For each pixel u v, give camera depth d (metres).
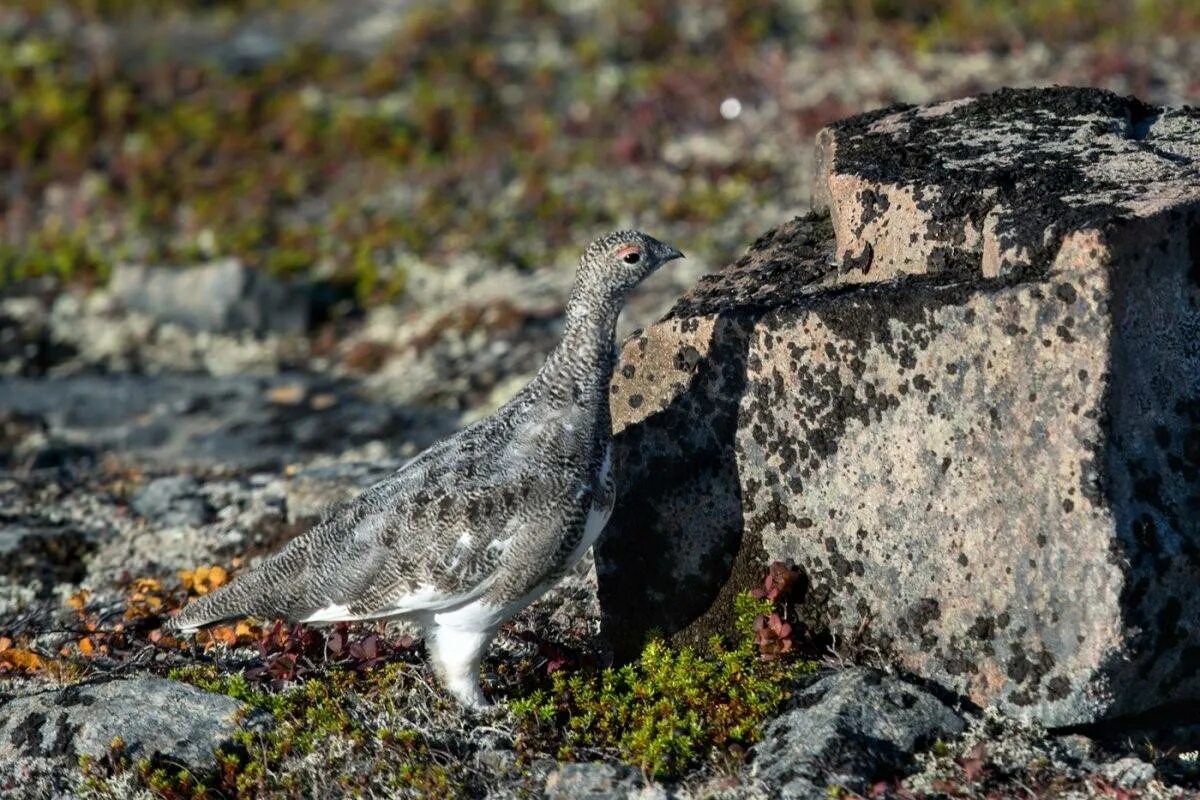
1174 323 9.27
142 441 18.03
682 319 10.28
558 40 30.73
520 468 9.85
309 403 18.83
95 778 9.74
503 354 19.39
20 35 33.25
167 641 11.46
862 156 10.99
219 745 9.91
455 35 31.53
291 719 10.06
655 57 29.03
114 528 14.77
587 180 24.44
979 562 9.40
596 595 11.66
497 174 25.27
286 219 24.95
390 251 23.33
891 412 9.63
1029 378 9.13
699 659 10.23
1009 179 9.97
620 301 10.02
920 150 10.88
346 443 17.59
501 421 10.16
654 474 10.41
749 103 25.81
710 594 10.39
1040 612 9.19
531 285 21.45
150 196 25.78
